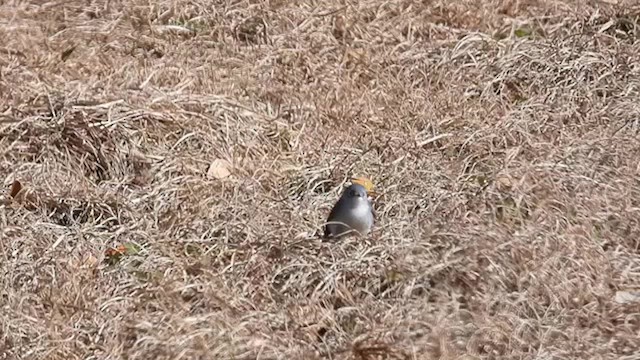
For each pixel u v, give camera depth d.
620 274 10.86
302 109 14.27
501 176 12.25
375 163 13.08
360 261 10.75
